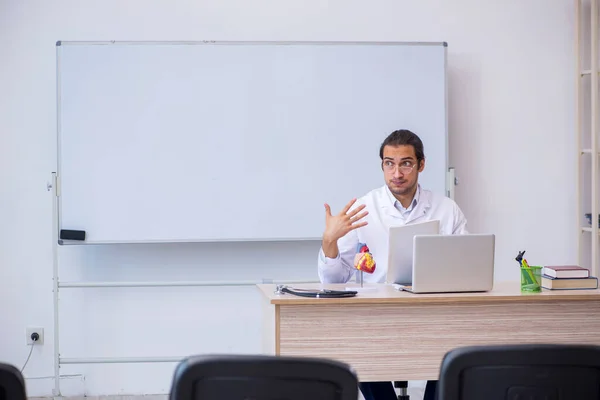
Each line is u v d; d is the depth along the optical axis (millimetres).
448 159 4727
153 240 4523
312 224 4609
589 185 4922
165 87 4520
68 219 4473
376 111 4629
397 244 3059
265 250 4750
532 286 3092
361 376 2889
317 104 4602
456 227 3674
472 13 4809
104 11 4590
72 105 4465
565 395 1638
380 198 3654
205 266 4715
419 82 4645
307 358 1516
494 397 1639
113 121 4488
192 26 4641
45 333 4621
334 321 2873
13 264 4582
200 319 4715
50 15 4566
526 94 4855
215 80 4547
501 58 4836
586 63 4906
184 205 4539
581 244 4762
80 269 4637
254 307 4746
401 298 2873
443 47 4652
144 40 4602
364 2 4723
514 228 4871
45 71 4574
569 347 1617
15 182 4574
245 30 4668
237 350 4742
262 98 4574
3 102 4551
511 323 2975
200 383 1517
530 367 1628
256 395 1525
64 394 4629
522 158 4863
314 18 4703
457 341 2941
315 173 4605
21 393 1508
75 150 4473
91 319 4641
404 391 3285
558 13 4867
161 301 4691
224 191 4562
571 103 4883
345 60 4613
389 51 4629
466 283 3016
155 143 4516
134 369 4684
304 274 4770
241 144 4566
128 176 4500
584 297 3000
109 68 4484
